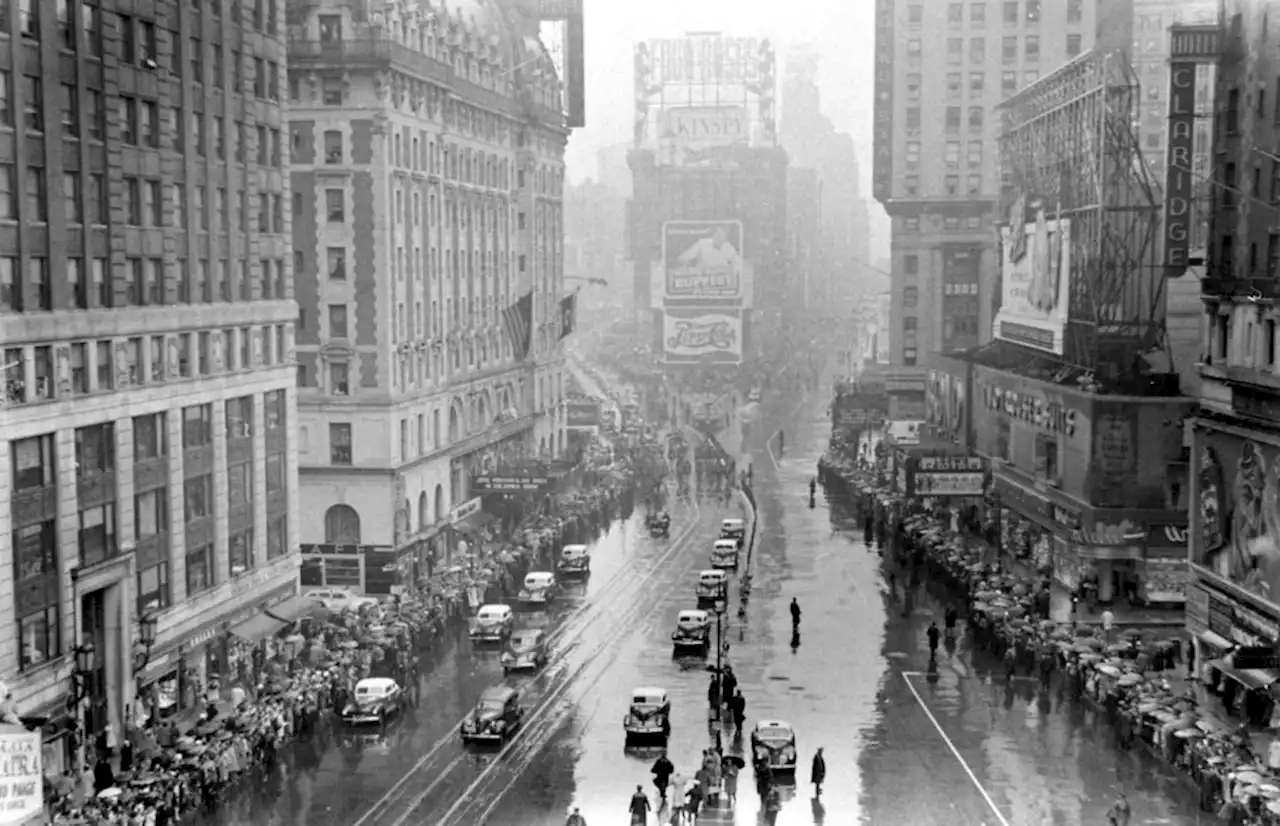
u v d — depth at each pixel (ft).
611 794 167.53
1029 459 309.42
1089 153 299.99
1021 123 361.10
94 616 190.29
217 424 220.23
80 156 184.24
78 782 167.94
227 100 226.58
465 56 367.04
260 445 236.02
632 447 485.97
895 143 537.65
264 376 237.25
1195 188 288.92
